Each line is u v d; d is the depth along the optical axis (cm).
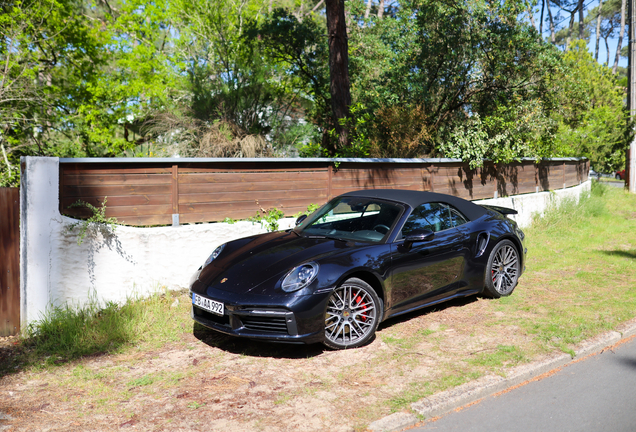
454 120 1312
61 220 473
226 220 616
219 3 1570
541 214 1127
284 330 382
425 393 324
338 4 1041
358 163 766
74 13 1317
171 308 512
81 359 399
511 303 536
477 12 1196
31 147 1180
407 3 1389
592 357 402
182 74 1556
